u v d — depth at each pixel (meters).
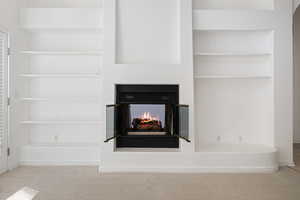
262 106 4.36
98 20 4.05
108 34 3.94
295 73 5.96
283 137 4.05
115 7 3.97
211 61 4.38
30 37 4.42
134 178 3.52
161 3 4.05
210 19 3.98
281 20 3.99
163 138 4.10
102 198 2.82
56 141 4.47
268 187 3.16
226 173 3.76
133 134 4.10
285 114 4.04
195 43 4.36
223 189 3.10
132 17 4.04
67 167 4.02
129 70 3.93
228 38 4.37
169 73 3.92
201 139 4.41
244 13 3.97
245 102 4.40
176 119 4.02
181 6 3.94
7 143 3.82
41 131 4.47
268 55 4.28
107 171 3.80
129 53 4.04
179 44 3.98
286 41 4.00
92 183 3.30
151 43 4.04
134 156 3.82
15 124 4.01
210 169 3.80
